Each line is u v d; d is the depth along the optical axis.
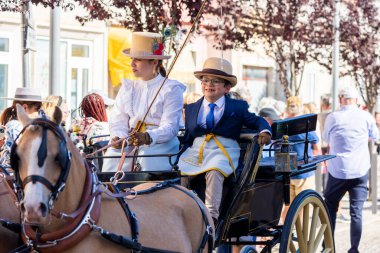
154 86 7.24
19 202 4.77
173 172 6.56
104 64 17.72
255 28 15.45
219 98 7.23
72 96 17.20
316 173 13.52
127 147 7.12
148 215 5.78
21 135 4.71
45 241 4.94
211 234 6.42
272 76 23.58
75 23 17.02
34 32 9.59
